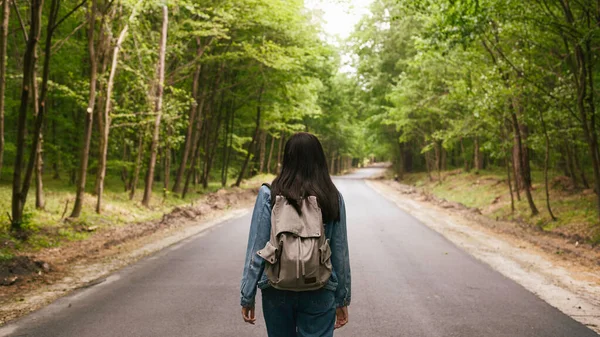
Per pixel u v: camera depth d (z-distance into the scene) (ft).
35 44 30.25
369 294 19.26
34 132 30.89
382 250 30.58
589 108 39.83
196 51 66.18
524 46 41.96
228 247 30.91
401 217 51.52
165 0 45.57
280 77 72.59
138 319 15.51
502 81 43.01
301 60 67.46
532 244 34.73
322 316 7.28
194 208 50.90
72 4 50.03
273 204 7.39
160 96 52.21
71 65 58.49
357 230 40.29
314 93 93.20
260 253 7.04
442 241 35.01
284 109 87.56
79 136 69.00
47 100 63.87
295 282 6.85
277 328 7.52
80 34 63.10
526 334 14.53
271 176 133.18
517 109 49.57
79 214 39.06
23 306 16.89
